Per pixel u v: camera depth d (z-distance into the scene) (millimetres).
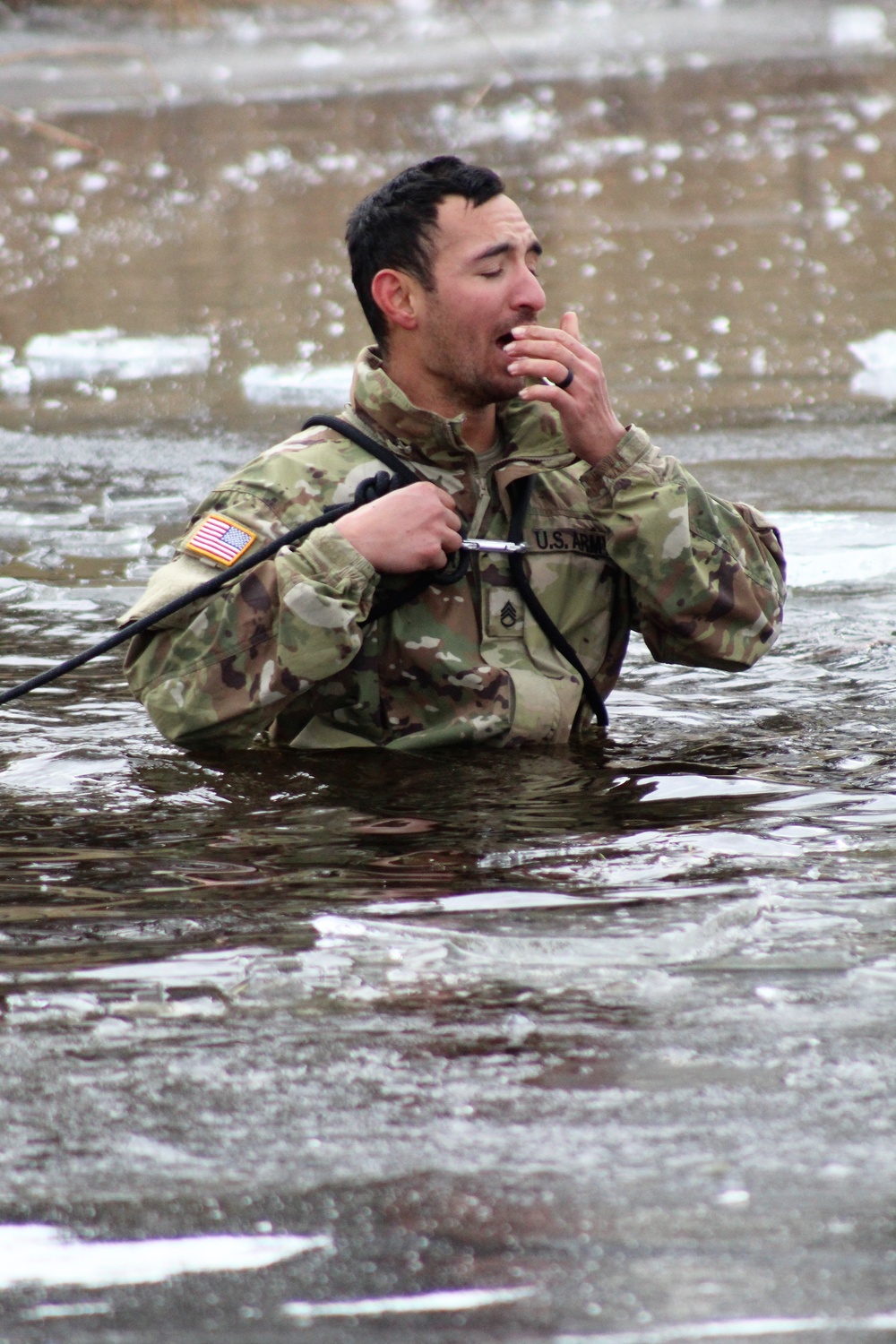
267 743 10992
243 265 37781
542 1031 6387
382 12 98938
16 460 22297
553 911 7719
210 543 10469
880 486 19000
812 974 6852
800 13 100438
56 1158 5496
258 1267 4809
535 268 10797
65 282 36719
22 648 13805
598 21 101500
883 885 7898
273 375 27266
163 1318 4578
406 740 10664
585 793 9688
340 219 43562
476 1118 5695
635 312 30969
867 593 14906
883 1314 4488
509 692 10562
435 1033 6406
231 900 8023
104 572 16547
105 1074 6109
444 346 10492
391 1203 5145
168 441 23203
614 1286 4656
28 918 7859
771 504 18406
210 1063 6191
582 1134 5547
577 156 53750
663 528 10422
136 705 12102
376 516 10148
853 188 45156
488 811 9375
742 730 11062
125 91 72625
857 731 10938
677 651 11023
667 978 6871
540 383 10609
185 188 50188
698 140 56562
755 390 24781
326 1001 6750
